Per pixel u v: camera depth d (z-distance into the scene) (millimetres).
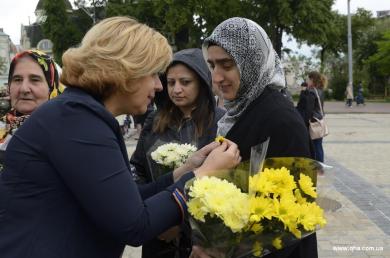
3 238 1597
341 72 46375
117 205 1536
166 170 2637
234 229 1542
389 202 6355
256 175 1691
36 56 2840
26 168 1597
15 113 2939
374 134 14648
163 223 1653
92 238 1625
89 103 1630
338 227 5324
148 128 3125
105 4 33562
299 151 1906
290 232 1636
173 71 2994
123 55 1674
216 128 2990
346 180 7719
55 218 1594
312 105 8086
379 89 46812
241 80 2105
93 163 1550
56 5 35062
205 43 2258
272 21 28984
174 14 26812
